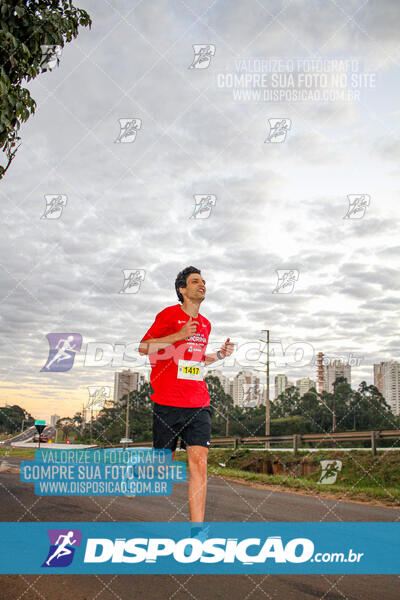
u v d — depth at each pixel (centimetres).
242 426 2212
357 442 1310
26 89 348
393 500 625
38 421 1260
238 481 841
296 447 1184
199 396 296
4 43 329
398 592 217
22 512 370
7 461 945
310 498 595
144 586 219
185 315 309
